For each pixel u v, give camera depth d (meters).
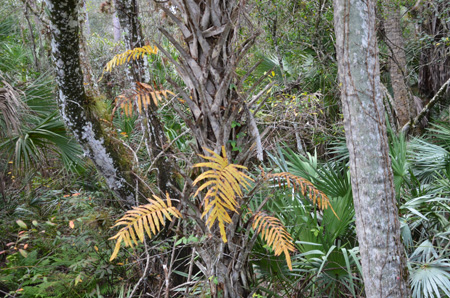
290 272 2.81
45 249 3.74
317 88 6.55
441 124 5.27
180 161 4.07
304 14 6.08
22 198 4.82
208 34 2.03
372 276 1.87
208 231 2.14
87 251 3.42
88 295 3.22
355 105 1.80
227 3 2.09
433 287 2.37
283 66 6.61
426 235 3.36
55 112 4.06
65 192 5.00
